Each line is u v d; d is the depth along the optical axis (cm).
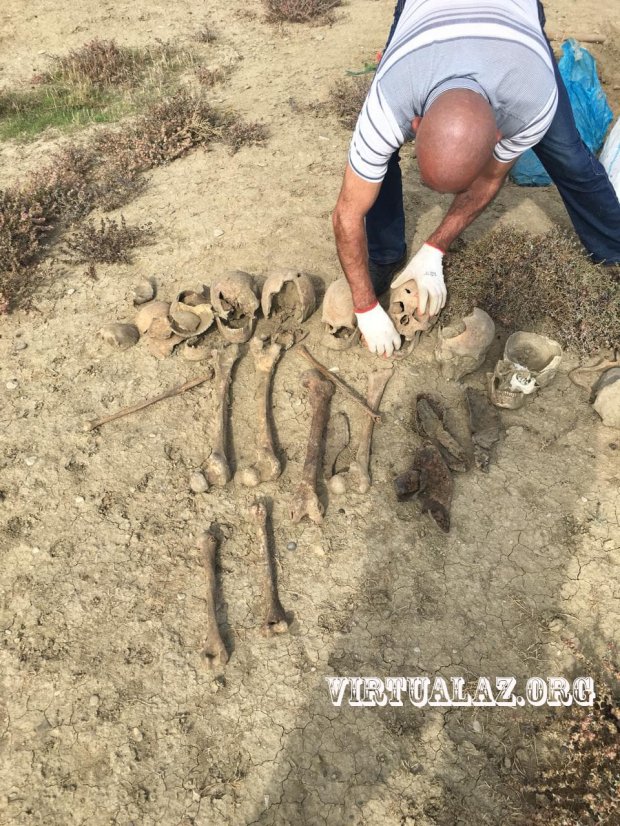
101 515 299
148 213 457
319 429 315
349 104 544
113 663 256
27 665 256
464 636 262
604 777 227
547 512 296
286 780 231
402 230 366
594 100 486
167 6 772
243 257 416
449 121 197
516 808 223
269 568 277
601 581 274
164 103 555
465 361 335
